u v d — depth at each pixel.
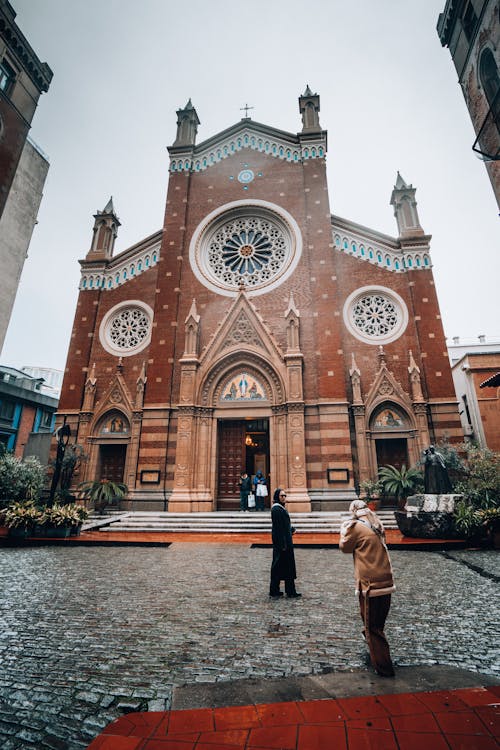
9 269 21.47
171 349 22.98
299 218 24.95
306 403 21.06
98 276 26.19
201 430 21.31
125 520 17.73
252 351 21.94
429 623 5.57
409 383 21.75
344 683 3.83
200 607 6.46
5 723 3.25
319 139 26.08
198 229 25.66
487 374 24.69
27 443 30.88
